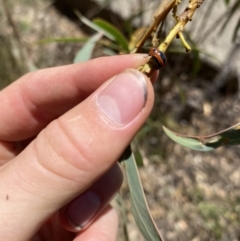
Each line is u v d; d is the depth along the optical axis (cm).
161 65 7
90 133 7
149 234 8
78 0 31
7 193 8
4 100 11
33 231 8
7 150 11
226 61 24
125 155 8
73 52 27
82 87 10
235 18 27
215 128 24
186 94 25
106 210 11
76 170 7
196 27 26
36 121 11
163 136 23
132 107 7
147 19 24
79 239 10
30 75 11
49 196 8
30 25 29
